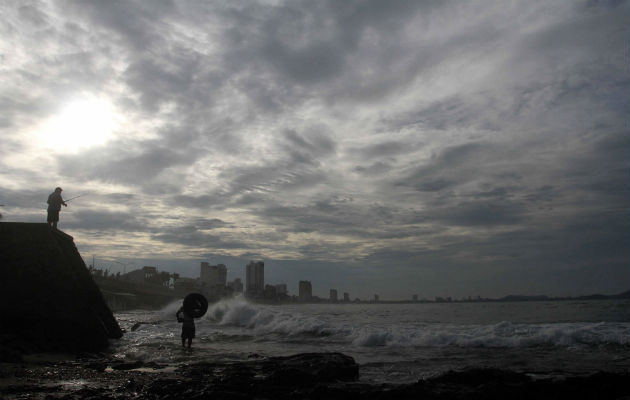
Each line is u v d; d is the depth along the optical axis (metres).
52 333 14.03
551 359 12.03
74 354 13.17
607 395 7.44
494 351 13.71
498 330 17.33
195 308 15.51
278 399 7.56
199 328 23.61
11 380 8.59
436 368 10.72
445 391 7.55
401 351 13.95
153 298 103.44
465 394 7.39
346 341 16.88
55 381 8.59
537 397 7.45
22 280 14.36
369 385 7.97
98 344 14.60
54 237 15.88
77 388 7.88
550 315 38.00
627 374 7.86
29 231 14.97
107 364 10.76
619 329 16.23
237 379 8.32
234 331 21.50
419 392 7.52
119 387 7.97
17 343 12.54
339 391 7.61
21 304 14.11
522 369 10.30
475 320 32.06
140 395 7.35
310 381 8.61
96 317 15.12
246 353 13.39
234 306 28.06
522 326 18.19
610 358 12.09
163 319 36.34
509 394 7.43
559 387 7.56
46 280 14.62
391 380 9.22
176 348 14.80
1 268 14.27
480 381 8.25
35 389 7.73
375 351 14.03
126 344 16.02
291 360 10.28
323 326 19.75
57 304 14.48
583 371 10.05
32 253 14.73
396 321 31.67
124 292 100.31
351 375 9.29
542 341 15.09
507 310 52.88
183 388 7.75
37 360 11.51
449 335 15.77
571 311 44.91
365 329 18.77
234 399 7.30
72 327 14.38
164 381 8.14
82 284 17.48
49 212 17.33
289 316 24.89
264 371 9.31
